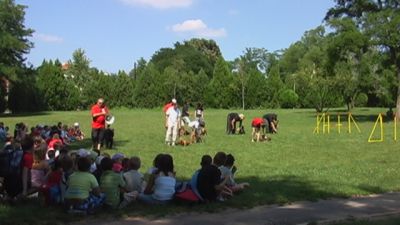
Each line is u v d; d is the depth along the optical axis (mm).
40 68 73250
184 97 81000
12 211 8898
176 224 8320
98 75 79062
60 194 9430
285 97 78875
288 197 10367
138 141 24297
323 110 64188
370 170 14477
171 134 22234
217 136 27250
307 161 16828
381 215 8938
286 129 33188
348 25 41062
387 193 11094
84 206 8867
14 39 57250
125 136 27422
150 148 20875
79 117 51125
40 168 10523
